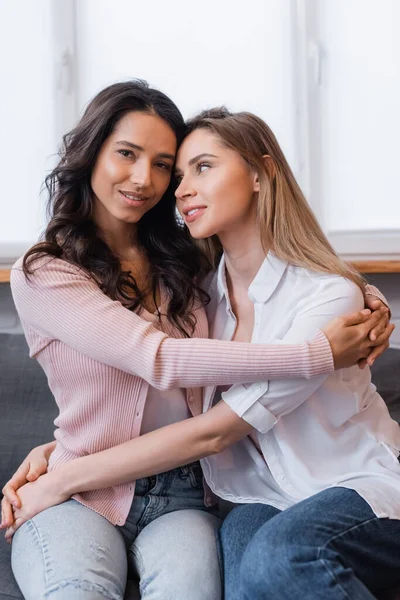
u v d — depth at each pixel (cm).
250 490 162
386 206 262
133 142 158
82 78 260
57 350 154
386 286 250
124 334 146
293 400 148
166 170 167
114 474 148
